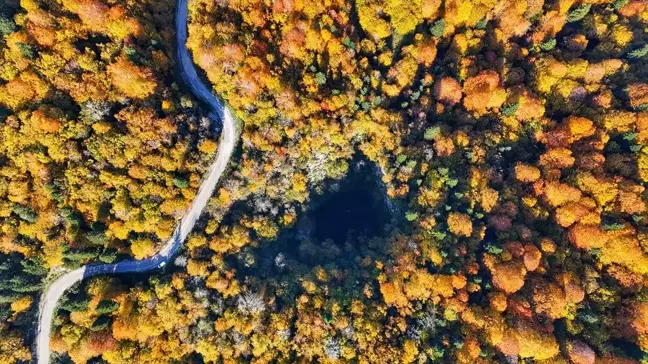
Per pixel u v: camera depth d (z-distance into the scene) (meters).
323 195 96.88
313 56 84.88
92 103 71.75
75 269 79.50
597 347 73.75
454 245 81.88
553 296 74.12
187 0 85.12
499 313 75.69
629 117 80.12
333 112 86.56
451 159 86.69
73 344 74.94
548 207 82.19
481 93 84.06
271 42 83.12
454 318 78.00
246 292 83.00
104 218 76.25
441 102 89.56
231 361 81.12
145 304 78.69
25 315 76.75
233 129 86.00
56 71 69.75
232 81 81.12
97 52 72.62
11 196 70.88
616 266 75.56
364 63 87.12
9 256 74.19
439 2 85.06
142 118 73.62
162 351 78.81
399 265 83.31
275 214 91.56
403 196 89.12
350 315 81.69
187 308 80.44
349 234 97.69
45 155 71.31
